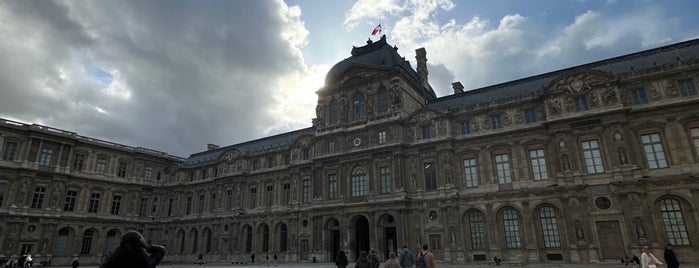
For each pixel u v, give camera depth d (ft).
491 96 187.93
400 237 176.45
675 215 133.39
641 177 138.62
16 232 220.64
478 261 162.61
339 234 205.36
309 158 227.61
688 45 150.30
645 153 142.82
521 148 165.68
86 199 256.52
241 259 238.27
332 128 216.54
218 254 247.50
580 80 158.30
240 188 252.62
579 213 146.41
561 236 149.18
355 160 200.75
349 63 229.04
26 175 230.27
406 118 195.00
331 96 225.76
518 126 168.25
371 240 184.24
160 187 296.71
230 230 246.88
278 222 229.04
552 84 163.32
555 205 152.46
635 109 145.18
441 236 171.22
